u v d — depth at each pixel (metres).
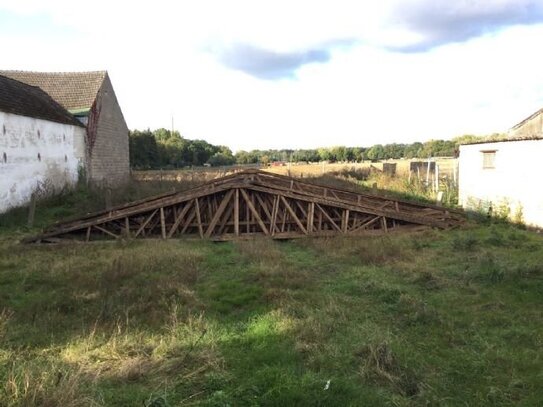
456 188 20.97
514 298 7.21
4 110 17.17
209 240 12.46
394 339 5.51
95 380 4.38
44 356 5.09
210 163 76.12
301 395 4.00
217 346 5.29
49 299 7.14
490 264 8.90
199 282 8.30
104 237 12.90
